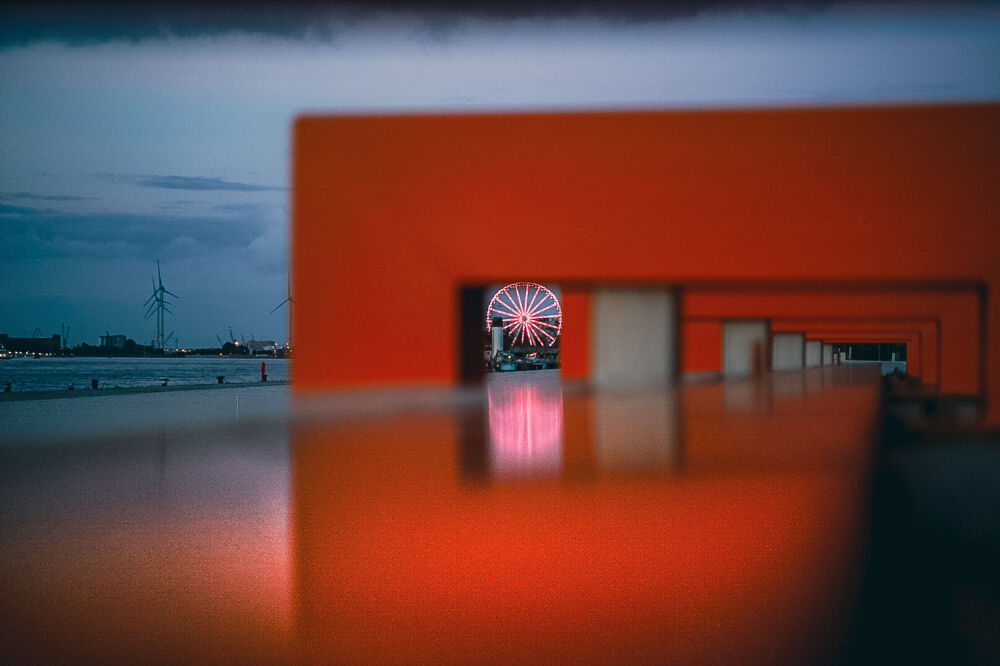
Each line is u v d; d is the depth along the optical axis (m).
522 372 43.28
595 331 12.50
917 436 9.67
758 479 6.66
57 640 3.10
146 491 6.41
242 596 3.66
